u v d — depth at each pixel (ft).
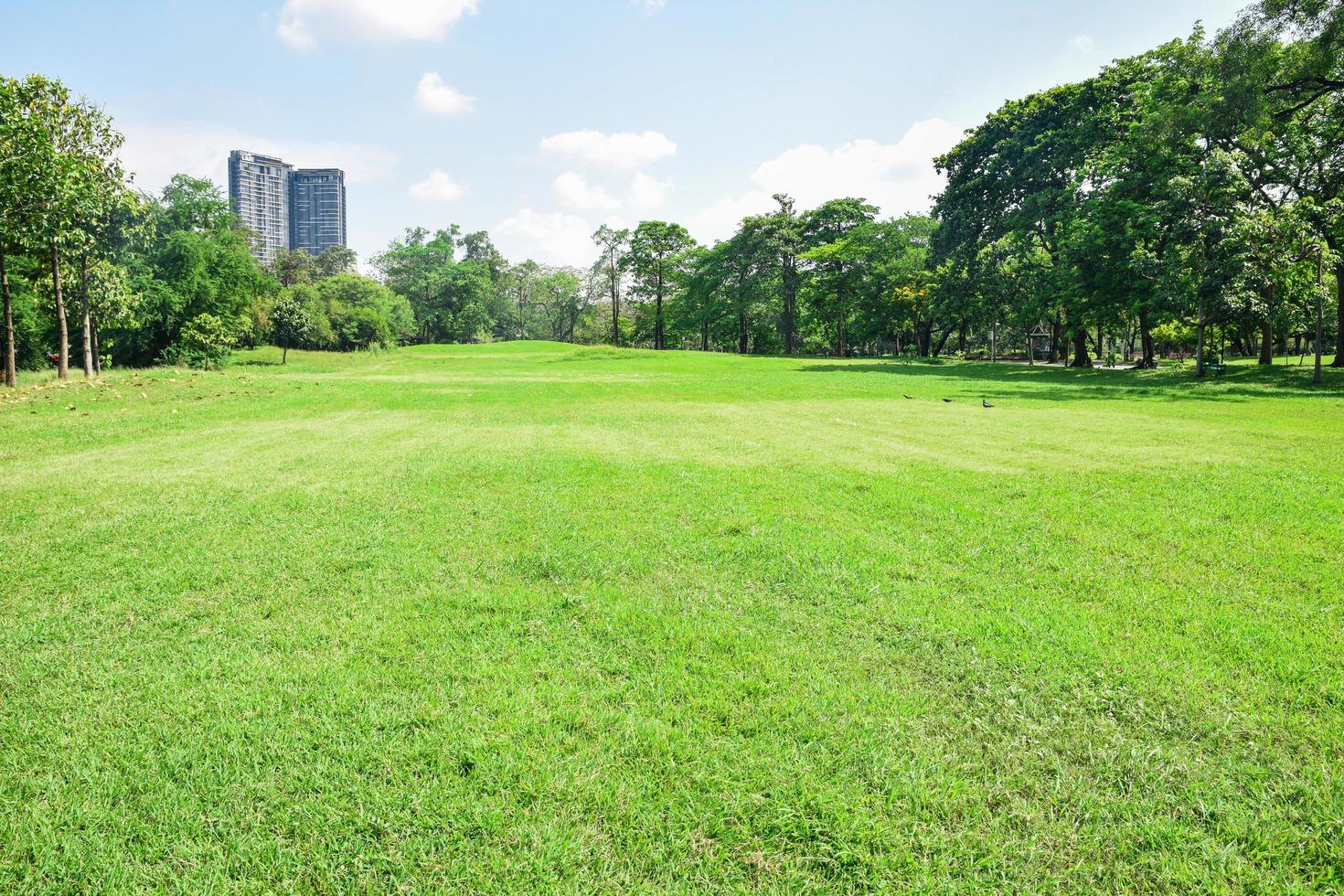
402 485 26.43
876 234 203.51
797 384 86.53
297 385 71.82
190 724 10.35
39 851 7.93
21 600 15.01
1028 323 146.61
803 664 12.19
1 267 65.21
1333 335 143.43
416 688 11.34
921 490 25.27
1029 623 13.67
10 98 62.03
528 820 8.41
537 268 371.56
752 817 8.52
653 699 11.05
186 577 16.35
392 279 347.15
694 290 246.06
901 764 9.41
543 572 16.79
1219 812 8.49
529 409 58.18
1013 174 138.82
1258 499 23.27
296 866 7.73
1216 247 88.48
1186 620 13.82
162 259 137.80
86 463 31.12
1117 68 122.83
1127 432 41.27
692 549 18.48
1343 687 11.12
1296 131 92.53
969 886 7.49
